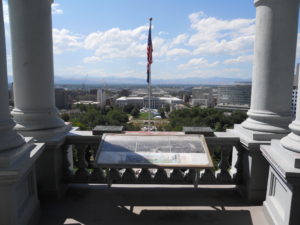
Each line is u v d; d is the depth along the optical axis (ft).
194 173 18.39
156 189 19.98
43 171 17.93
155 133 19.45
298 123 13.57
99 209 17.01
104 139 18.25
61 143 18.08
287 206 13.10
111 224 15.37
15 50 17.51
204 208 17.21
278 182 14.78
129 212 16.69
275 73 17.42
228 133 20.39
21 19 17.02
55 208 17.08
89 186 20.49
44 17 17.53
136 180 19.10
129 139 18.16
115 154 16.94
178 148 17.37
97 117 208.33
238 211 16.80
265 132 17.69
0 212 12.20
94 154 19.61
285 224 13.21
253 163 17.60
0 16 12.47
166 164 16.15
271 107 17.84
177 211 16.83
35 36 17.34
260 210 16.92
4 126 12.74
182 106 457.68
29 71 17.58
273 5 16.69
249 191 17.99
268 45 17.30
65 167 19.51
